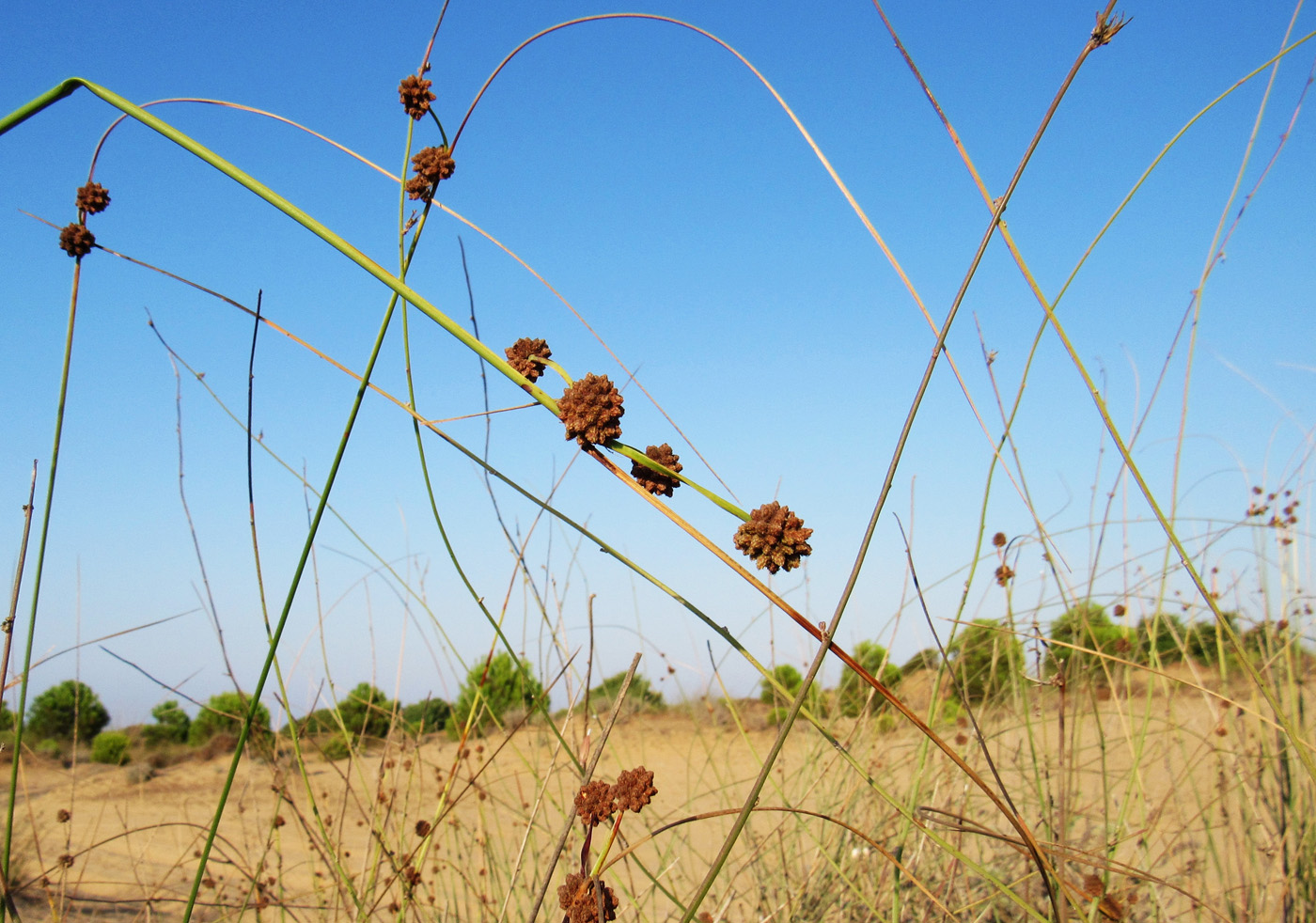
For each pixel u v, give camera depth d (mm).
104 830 5938
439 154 1536
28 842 4980
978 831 1631
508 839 3697
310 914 2967
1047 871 1444
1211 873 2957
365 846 3525
